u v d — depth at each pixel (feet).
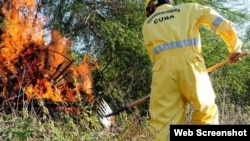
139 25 30.50
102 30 30.22
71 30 29.76
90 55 29.68
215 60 32.07
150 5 17.12
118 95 26.86
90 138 14.37
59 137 13.99
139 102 18.06
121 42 29.73
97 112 20.67
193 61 15.60
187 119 16.97
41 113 21.53
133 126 15.19
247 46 36.40
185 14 16.06
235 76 33.83
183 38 15.71
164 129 15.21
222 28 15.79
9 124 15.20
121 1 30.48
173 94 15.67
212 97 15.76
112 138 14.62
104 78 29.53
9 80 23.49
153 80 15.99
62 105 22.35
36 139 14.19
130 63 30.45
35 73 23.99
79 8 29.58
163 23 16.10
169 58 15.69
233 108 21.67
